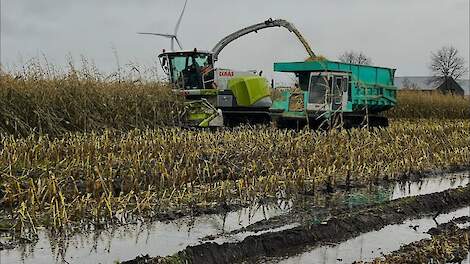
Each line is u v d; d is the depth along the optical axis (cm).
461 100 3641
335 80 2233
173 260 730
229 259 789
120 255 751
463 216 1095
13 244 768
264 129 1867
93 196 969
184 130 1664
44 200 901
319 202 1101
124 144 1327
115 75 1773
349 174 1271
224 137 1594
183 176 1117
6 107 1430
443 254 844
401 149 1564
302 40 2555
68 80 1602
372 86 2445
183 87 2164
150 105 1786
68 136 1458
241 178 1163
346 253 845
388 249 873
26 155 1135
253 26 2608
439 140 1809
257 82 2289
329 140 1516
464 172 1540
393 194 1206
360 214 1013
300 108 2219
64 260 721
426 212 1121
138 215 930
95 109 1634
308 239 888
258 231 890
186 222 922
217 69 2291
